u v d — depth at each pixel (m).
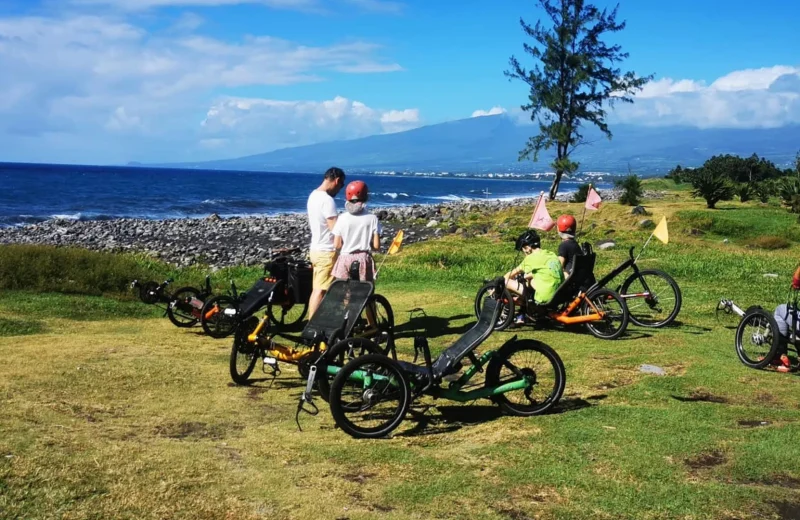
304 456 4.45
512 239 21.44
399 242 7.36
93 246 25.05
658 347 7.61
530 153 38.06
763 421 5.20
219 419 5.17
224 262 21.45
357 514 3.64
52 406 5.14
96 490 3.72
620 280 12.30
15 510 3.44
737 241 20.50
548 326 8.80
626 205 28.47
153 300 8.70
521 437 4.86
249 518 3.54
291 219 37.53
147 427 4.89
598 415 5.30
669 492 3.96
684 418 5.21
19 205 46.84
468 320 9.19
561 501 3.86
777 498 3.92
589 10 35.72
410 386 5.06
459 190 101.88
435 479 4.13
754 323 6.95
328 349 5.21
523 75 36.81
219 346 7.71
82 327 8.41
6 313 8.69
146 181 100.62
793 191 26.03
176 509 3.58
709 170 52.78
